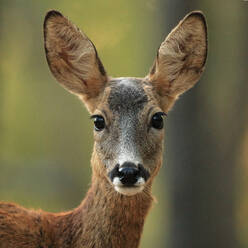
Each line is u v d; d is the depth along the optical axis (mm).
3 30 24016
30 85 27891
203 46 10789
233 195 21984
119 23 22516
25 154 28844
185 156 21109
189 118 21156
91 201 9719
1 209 9758
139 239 9828
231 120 22391
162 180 23781
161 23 20672
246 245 22906
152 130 9844
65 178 28891
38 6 24078
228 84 22797
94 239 9617
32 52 25750
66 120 30672
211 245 21375
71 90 10539
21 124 28953
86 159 31609
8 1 23891
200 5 21453
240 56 22625
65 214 9945
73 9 22453
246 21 22438
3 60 24375
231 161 21953
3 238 9523
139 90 10039
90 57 10312
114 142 9641
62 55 10523
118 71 23672
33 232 9664
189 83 10812
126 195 9602
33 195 26250
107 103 9898
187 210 21172
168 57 10500
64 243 9719
